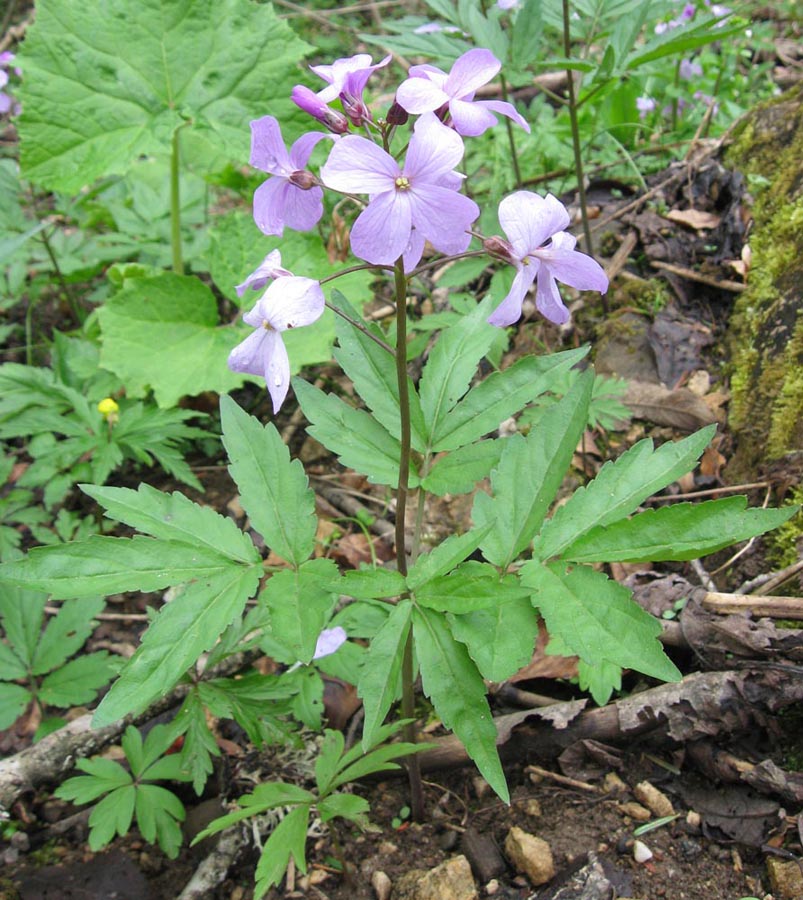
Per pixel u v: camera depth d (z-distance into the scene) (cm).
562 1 38
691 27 32
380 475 23
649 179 48
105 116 41
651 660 20
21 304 54
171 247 51
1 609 33
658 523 21
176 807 28
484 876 26
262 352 20
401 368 21
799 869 24
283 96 42
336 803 24
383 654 21
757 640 27
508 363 42
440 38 37
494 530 22
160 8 41
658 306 41
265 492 23
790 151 41
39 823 30
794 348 34
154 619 21
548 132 51
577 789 28
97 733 31
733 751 27
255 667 34
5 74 52
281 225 21
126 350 42
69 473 40
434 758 29
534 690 31
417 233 20
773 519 20
